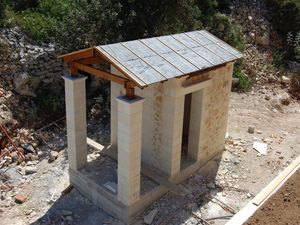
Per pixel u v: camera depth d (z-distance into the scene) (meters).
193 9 17.41
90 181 10.74
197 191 11.23
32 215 10.45
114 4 15.46
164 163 11.10
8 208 10.72
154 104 10.82
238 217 9.27
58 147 13.44
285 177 10.82
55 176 11.97
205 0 19.88
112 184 10.58
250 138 14.30
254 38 20.98
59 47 15.05
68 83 10.35
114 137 12.31
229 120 15.64
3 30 15.23
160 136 10.97
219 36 19.61
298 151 13.68
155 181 10.88
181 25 17.25
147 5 16.19
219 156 12.95
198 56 10.71
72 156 11.11
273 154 13.34
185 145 12.74
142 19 16.03
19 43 15.11
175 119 10.48
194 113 11.52
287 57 21.47
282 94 18.45
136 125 9.23
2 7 15.96
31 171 12.10
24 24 15.70
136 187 9.91
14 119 13.74
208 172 12.08
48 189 11.42
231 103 17.19
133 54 9.62
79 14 14.99
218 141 12.81
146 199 10.38
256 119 15.97
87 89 16.08
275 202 9.84
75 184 11.35
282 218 9.28
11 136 13.39
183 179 11.59
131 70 8.99
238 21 21.08
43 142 13.58
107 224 10.12
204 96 11.18
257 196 9.98
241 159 12.90
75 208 10.72
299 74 20.27
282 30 21.95
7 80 14.42
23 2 17.14
